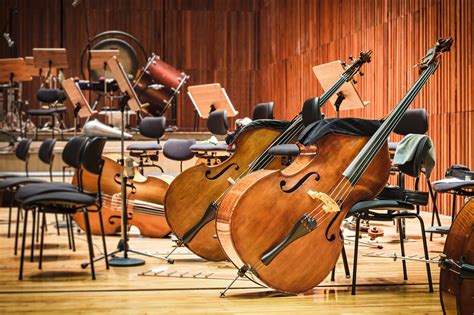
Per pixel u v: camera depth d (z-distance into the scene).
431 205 9.23
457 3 8.53
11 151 11.49
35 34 15.55
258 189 4.27
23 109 15.34
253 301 4.45
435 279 5.16
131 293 4.68
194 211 5.68
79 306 4.31
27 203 5.14
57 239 7.31
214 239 5.68
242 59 16.08
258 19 16.06
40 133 12.29
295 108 13.79
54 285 4.94
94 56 11.80
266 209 4.27
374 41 10.62
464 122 8.42
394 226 8.23
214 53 16.02
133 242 7.05
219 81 16.02
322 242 4.38
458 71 8.54
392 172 7.02
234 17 16.05
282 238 4.29
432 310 4.23
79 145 5.76
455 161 8.62
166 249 6.57
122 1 15.73
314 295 4.63
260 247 4.27
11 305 4.34
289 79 14.11
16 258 6.09
